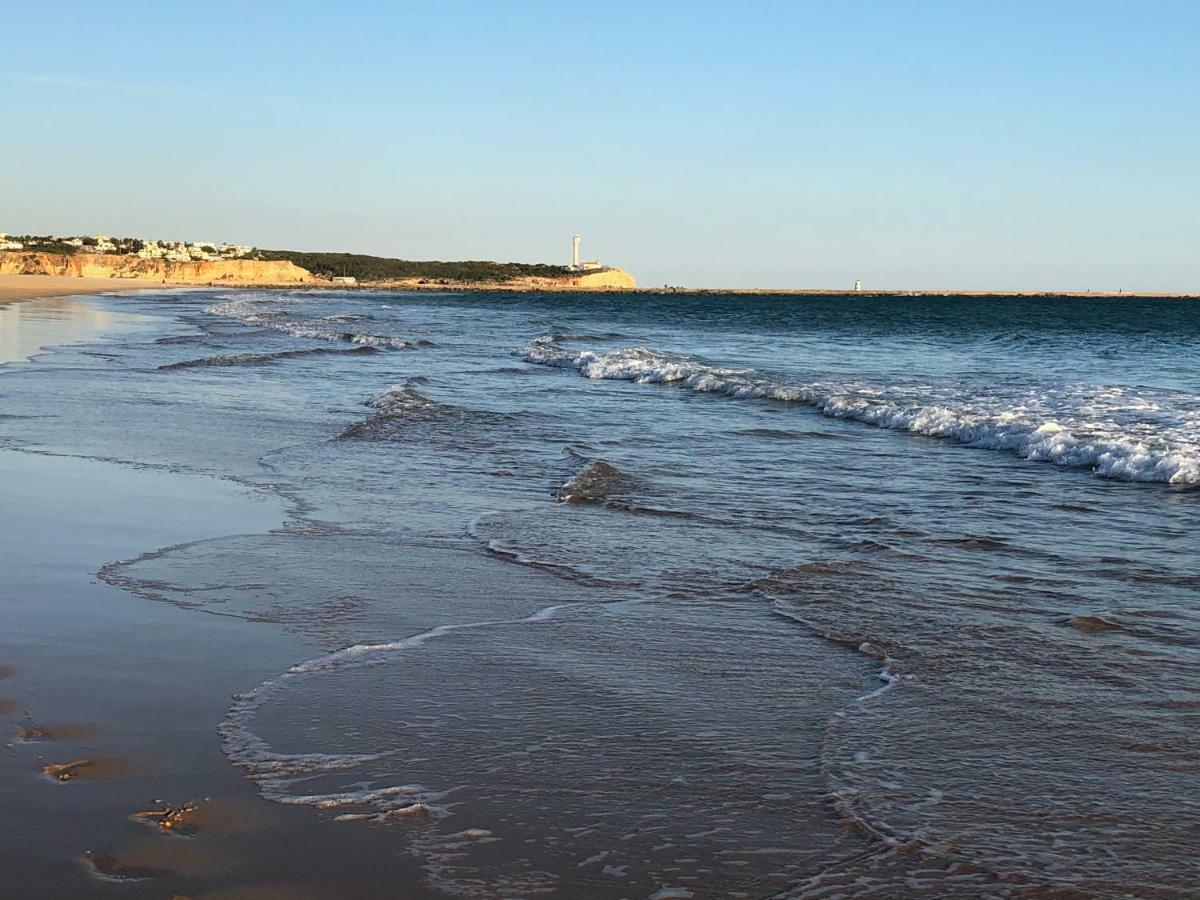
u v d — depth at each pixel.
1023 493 10.41
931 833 3.69
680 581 7.09
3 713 4.52
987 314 77.56
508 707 4.80
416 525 8.63
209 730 4.43
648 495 10.09
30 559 7.11
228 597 6.43
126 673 5.07
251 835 3.56
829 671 5.36
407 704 4.81
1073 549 8.06
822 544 8.21
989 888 3.34
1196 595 6.80
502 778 4.06
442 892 3.26
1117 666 5.45
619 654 5.58
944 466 12.01
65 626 5.75
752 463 12.10
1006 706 4.89
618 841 3.60
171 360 23.81
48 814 3.64
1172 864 3.49
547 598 6.65
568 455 12.45
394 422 14.84
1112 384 21.19
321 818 3.70
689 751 4.35
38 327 35.62
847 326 54.78
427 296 129.12
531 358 29.17
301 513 8.93
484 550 7.86
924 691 5.07
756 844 3.60
